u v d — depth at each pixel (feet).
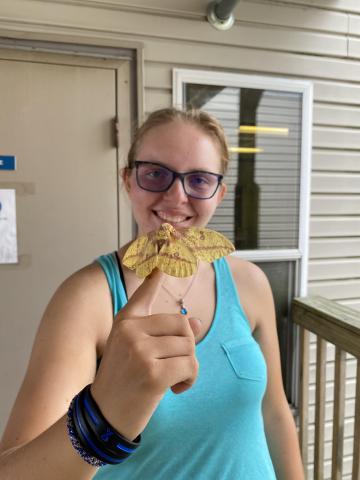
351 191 8.15
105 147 6.67
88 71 6.46
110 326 2.80
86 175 6.65
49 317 2.63
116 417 1.76
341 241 8.18
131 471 2.65
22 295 6.58
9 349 6.58
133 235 6.93
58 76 6.35
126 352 1.77
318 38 7.54
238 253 7.39
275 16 7.23
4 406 6.61
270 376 3.73
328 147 7.90
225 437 2.78
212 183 3.15
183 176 3.04
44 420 2.15
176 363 1.81
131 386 1.75
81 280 2.86
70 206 6.64
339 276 8.22
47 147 6.45
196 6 6.75
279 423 3.71
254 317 3.59
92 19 6.32
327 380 8.18
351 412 8.41
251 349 3.12
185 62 6.86
